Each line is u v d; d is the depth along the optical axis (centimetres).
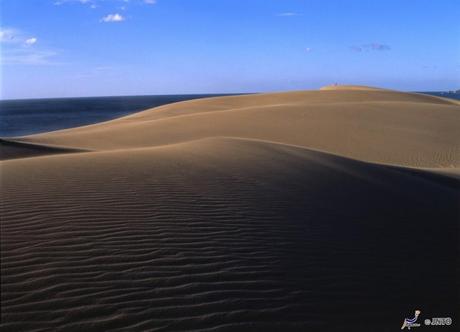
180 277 503
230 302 463
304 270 554
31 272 488
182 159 1205
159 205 742
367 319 465
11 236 577
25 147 1956
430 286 559
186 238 611
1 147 1867
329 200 893
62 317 416
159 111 5834
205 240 611
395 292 529
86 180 886
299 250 612
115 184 862
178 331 410
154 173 983
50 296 446
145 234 611
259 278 518
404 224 801
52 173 947
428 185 1270
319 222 745
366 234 718
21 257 521
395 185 1159
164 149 1470
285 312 457
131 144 2927
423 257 653
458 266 636
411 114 3656
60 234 591
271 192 893
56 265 507
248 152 1405
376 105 3950
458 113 3812
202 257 557
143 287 476
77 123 9144
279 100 5831
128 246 569
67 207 701
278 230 678
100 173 958
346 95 5828
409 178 1326
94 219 653
